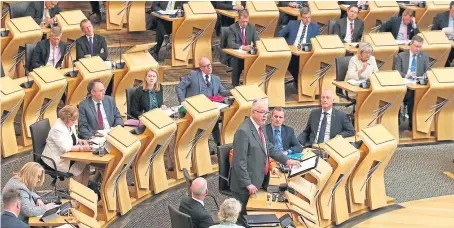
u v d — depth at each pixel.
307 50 15.60
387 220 12.20
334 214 11.83
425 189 13.29
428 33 16.50
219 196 12.46
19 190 9.41
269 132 11.61
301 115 15.45
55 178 11.06
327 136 12.52
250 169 10.21
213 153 13.68
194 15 16.55
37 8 16.62
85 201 9.91
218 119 13.35
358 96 14.10
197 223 9.51
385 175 13.68
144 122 11.78
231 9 18.11
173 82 16.36
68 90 13.73
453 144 14.97
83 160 10.80
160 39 17.19
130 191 12.21
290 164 10.48
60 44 14.64
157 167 12.32
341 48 15.62
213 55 17.78
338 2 19.05
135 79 14.39
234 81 15.84
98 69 13.80
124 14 18.22
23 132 13.01
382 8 18.38
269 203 9.93
